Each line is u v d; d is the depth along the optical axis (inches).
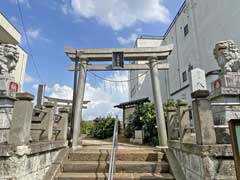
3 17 319.9
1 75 143.3
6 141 129.0
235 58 132.3
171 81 566.3
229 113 120.0
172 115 200.1
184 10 491.2
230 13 310.7
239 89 122.6
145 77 642.8
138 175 154.7
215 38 351.9
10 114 136.3
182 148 149.6
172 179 147.1
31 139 156.3
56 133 203.3
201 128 113.3
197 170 119.0
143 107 339.0
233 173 104.5
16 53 155.8
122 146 255.0
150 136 289.1
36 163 132.6
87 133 558.6
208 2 381.1
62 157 174.1
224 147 107.0
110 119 475.8
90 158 179.5
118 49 245.1
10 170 106.4
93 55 244.4
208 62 373.4
